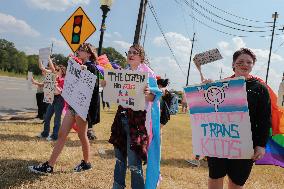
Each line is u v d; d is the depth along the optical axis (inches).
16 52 4109.3
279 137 167.2
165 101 276.5
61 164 236.7
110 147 321.7
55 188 188.4
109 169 235.8
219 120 136.6
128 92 164.9
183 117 991.0
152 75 171.6
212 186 139.9
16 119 444.1
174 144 400.5
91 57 217.0
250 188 237.9
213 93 138.2
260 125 131.9
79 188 193.0
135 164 161.8
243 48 139.5
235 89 133.2
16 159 235.3
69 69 215.8
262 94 133.0
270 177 278.7
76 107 205.6
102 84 169.9
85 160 224.4
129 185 207.9
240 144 131.9
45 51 331.9
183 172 261.3
